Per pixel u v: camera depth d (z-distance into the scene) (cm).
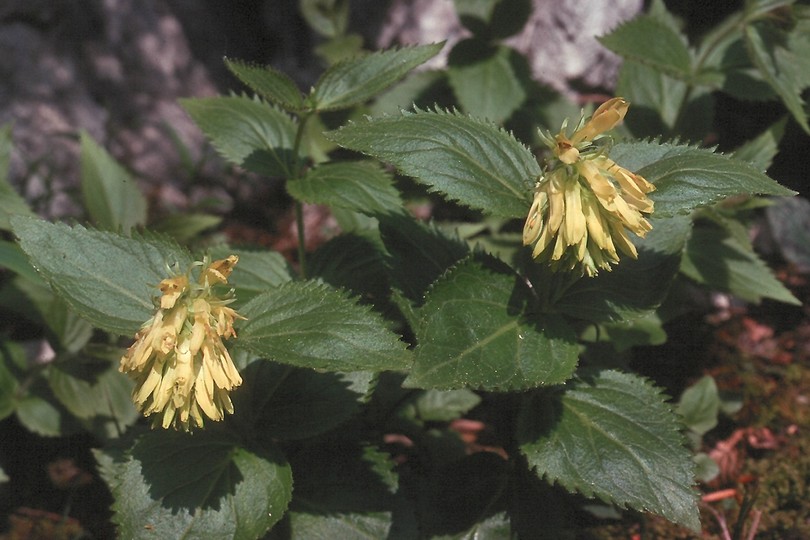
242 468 34
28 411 42
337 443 37
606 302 35
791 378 46
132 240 34
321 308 33
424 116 33
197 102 40
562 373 33
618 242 32
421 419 41
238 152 39
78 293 33
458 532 36
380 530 35
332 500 36
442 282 34
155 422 33
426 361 32
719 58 45
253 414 35
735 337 48
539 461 34
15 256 39
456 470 38
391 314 39
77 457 43
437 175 33
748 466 43
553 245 32
